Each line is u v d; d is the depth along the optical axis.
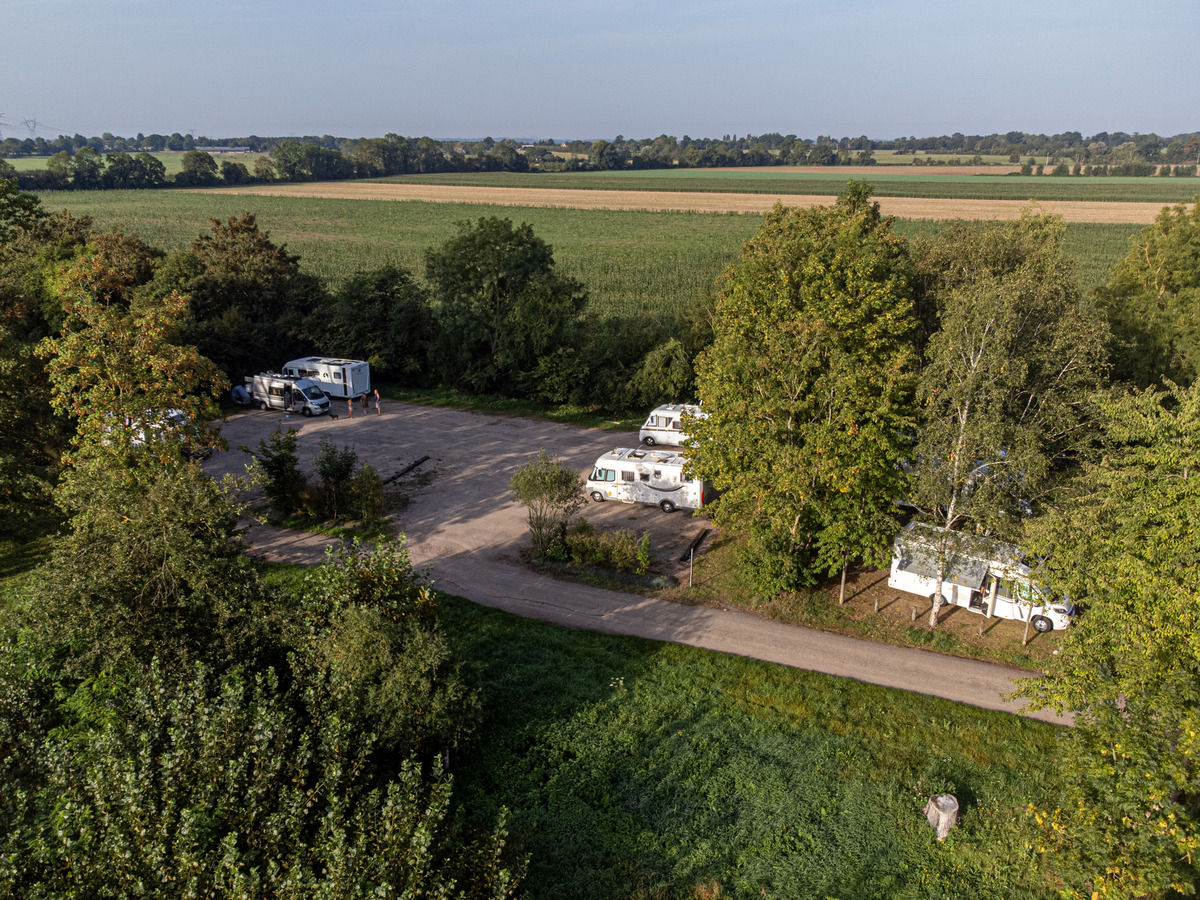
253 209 136.25
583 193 174.88
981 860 13.35
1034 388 20.75
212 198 151.62
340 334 45.88
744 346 23.27
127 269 45.34
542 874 12.91
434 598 16.97
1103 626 13.61
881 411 20.12
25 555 24.70
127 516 16.41
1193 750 10.47
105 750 11.66
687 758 15.92
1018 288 20.20
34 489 23.50
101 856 10.16
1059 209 132.62
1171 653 12.23
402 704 14.12
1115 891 10.62
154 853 9.97
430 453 35.25
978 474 19.91
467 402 43.53
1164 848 10.69
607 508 29.73
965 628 21.36
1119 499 14.81
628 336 44.22
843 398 20.80
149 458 22.30
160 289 43.38
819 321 21.39
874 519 21.27
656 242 105.69
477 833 13.17
